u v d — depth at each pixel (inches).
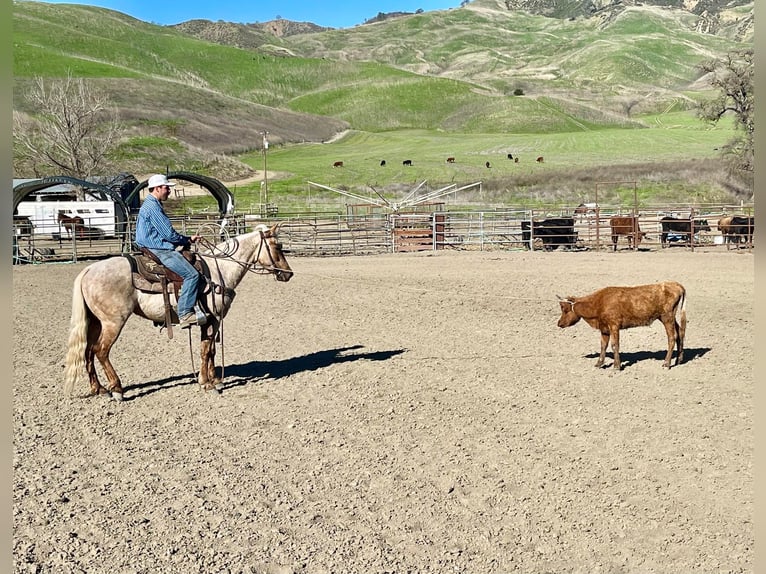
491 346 488.4
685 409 347.3
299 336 532.4
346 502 256.1
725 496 255.9
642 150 3181.6
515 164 2940.5
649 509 248.2
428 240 1247.5
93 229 1605.6
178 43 7180.1
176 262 372.8
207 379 394.3
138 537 233.6
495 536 233.3
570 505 252.1
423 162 3078.2
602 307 414.3
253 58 7003.0
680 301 422.3
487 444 306.5
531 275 834.8
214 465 289.6
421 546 227.5
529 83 7721.5
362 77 6643.7
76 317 370.0
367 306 652.1
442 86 6097.4
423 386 393.1
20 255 1159.0
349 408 357.4
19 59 4744.1
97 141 2635.3
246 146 3708.2
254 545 228.5
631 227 1179.9
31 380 418.6
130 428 335.0
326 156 3486.7
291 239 1306.6
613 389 382.3
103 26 7076.8
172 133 3570.4
